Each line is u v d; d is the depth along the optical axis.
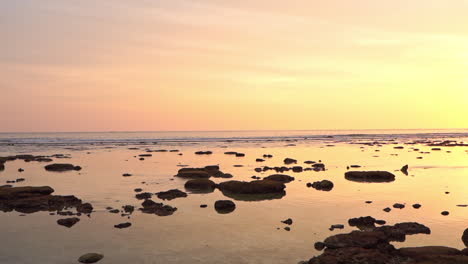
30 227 18.31
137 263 13.69
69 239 16.48
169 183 31.73
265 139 125.94
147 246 15.55
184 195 26.41
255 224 18.92
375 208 22.30
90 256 13.97
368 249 13.98
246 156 59.19
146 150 71.00
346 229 17.92
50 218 19.97
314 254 14.56
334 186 30.44
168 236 16.94
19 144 89.56
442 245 15.41
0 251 14.94
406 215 20.52
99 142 100.62
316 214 20.94
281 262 13.74
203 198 25.62
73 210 21.80
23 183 31.09
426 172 39.09
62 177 34.75
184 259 14.07
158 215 20.70
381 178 34.16
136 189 28.28
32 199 23.14
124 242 16.06
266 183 28.08
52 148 76.19
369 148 78.94
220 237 16.77
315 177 35.53
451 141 107.12
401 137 148.25
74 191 27.59
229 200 23.27
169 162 49.06
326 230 17.81
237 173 38.50
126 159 52.72
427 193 27.16
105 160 51.03
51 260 13.98
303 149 76.25
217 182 32.38
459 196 26.00
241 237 16.77
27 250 15.06
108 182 31.97
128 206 22.23
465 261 12.24
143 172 38.69
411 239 16.17
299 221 19.48
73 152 65.44
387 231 16.67
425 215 20.50
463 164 46.47
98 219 19.78
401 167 43.38
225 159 54.00
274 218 20.11
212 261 13.86
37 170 39.94
